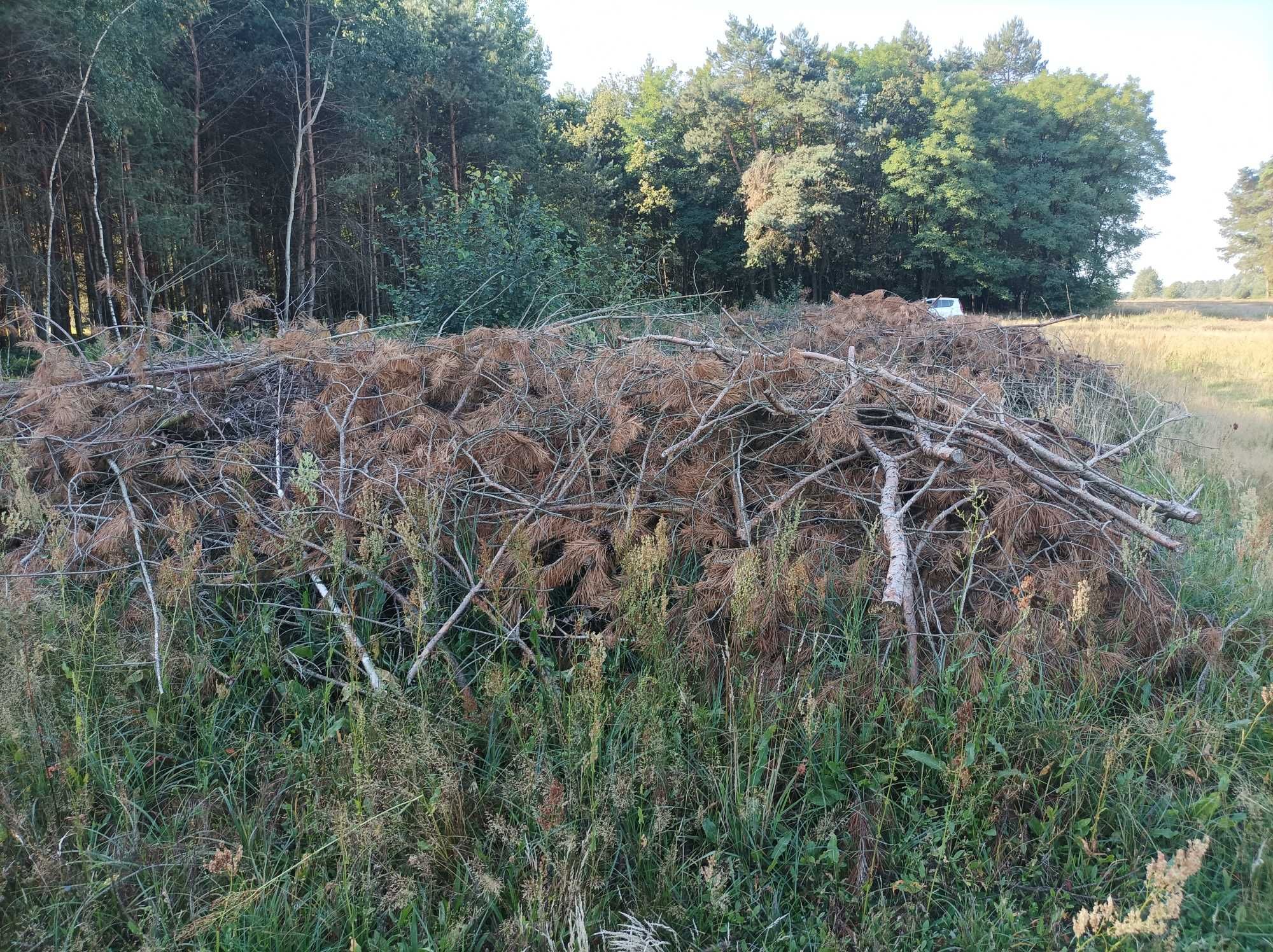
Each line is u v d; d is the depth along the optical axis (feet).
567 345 16.49
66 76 46.42
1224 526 15.26
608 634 10.00
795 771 8.60
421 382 14.01
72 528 11.69
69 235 53.67
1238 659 10.80
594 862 7.23
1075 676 9.86
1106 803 8.40
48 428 13.21
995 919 7.34
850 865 7.86
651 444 12.63
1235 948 6.82
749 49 134.62
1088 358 24.90
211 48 66.74
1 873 6.64
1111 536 11.53
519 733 8.53
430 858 7.20
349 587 10.59
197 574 10.18
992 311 145.18
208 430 14.19
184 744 8.75
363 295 82.74
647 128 141.38
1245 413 27.09
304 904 7.04
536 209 33.73
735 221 135.54
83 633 9.28
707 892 7.25
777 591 9.74
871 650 9.79
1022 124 148.15
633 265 38.65
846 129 136.36
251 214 80.89
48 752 8.18
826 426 12.32
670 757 8.32
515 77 104.94
